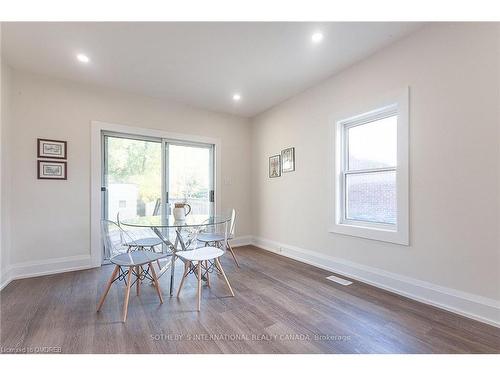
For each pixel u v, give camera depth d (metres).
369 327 1.77
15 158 2.70
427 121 2.09
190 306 2.10
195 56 2.55
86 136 3.14
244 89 3.39
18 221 2.72
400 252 2.31
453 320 1.84
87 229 3.13
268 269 3.09
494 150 1.73
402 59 2.27
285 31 2.15
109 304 2.13
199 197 4.16
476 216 1.82
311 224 3.31
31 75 2.82
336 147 2.95
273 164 4.05
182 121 3.91
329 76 3.02
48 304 2.12
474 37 1.82
